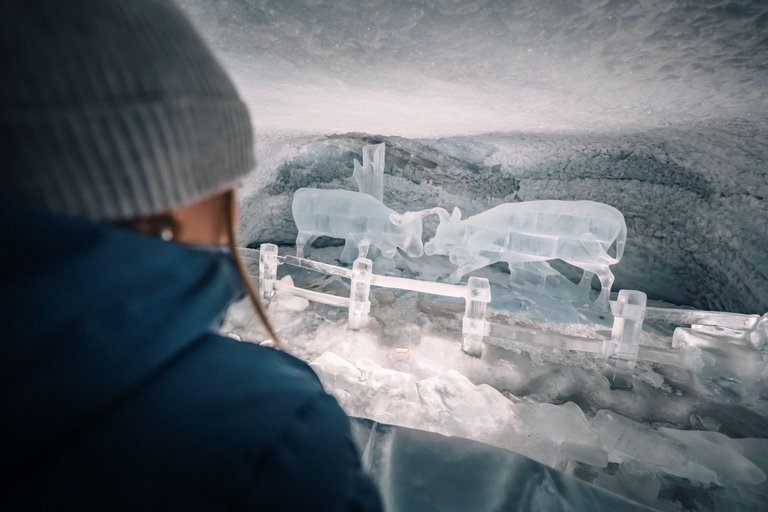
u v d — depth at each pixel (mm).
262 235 4125
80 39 216
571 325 2721
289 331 2379
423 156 3549
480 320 2207
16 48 199
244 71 1569
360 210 3076
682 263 3102
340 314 2701
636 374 2158
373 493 311
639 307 1967
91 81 215
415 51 1310
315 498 274
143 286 254
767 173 2266
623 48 1184
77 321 230
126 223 279
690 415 1848
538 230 2723
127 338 250
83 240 223
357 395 1802
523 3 966
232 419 294
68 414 246
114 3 246
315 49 1335
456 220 2936
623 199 3139
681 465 1504
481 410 1717
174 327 274
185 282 284
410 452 1271
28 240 209
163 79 249
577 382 2061
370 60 1413
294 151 3662
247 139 359
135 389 271
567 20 1040
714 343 2072
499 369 2135
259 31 1204
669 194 2889
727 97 1530
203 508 256
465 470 1213
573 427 1640
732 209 2578
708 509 1331
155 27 264
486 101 1860
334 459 304
